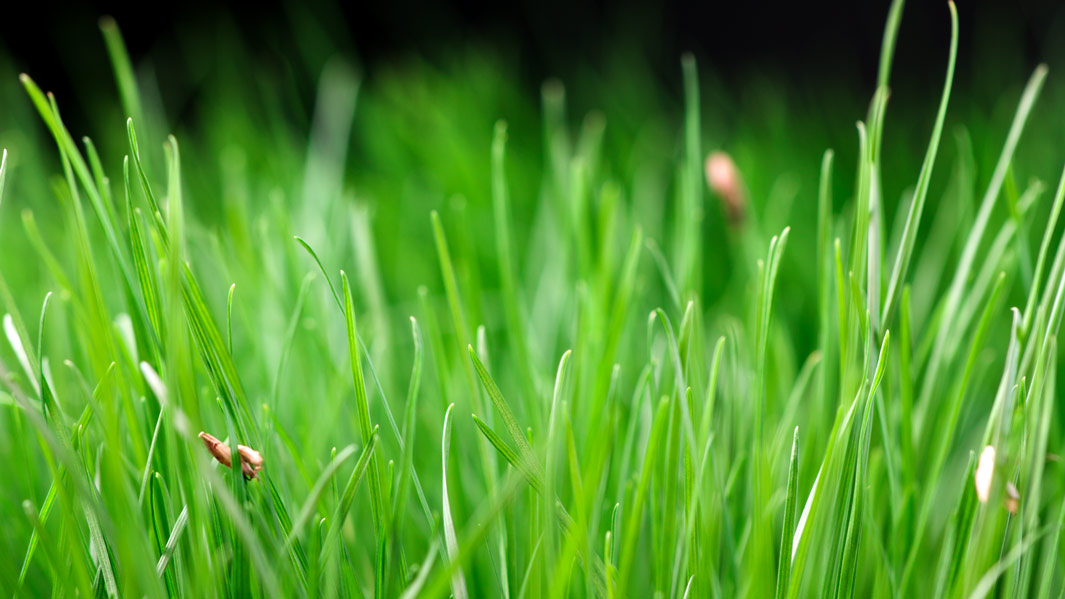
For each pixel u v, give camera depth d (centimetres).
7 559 49
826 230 53
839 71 188
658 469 52
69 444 49
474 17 191
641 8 188
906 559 52
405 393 61
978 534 48
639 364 61
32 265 85
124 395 48
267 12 182
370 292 59
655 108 133
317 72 155
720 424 52
